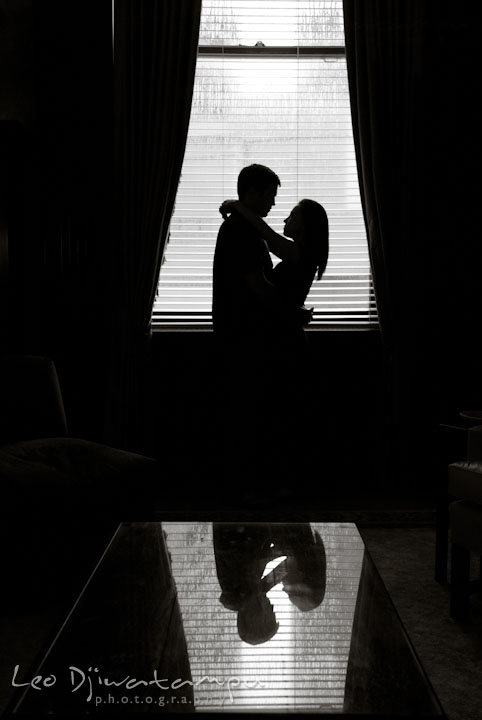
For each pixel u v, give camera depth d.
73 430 3.79
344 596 1.34
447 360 3.90
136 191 3.73
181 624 1.20
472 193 3.83
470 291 3.87
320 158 3.92
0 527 2.12
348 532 1.77
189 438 3.91
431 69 3.78
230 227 3.07
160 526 1.83
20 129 3.12
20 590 2.14
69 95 3.72
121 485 2.40
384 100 3.76
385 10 3.72
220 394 3.89
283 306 3.10
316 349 3.90
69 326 3.77
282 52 3.88
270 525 1.84
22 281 3.25
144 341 3.76
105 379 3.82
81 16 3.71
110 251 3.79
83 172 3.75
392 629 1.19
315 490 3.77
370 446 3.96
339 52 3.90
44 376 2.79
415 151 3.79
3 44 3.19
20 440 2.63
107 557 1.57
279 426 3.81
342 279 3.98
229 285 3.06
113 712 0.93
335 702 0.95
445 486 2.37
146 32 3.71
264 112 3.90
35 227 3.46
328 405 3.93
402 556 2.67
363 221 3.95
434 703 0.95
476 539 1.98
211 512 3.26
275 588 1.38
